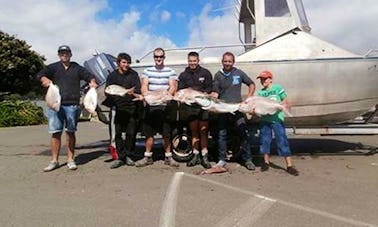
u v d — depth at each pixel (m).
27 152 9.89
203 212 4.74
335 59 8.09
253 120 7.70
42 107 25.62
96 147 10.57
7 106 23.25
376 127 8.27
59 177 6.69
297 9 8.80
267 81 6.99
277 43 8.47
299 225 4.27
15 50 34.44
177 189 5.80
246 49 8.68
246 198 5.32
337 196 5.41
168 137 7.50
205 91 7.13
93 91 7.23
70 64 7.17
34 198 5.42
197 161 7.56
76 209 4.90
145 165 7.51
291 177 6.57
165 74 7.21
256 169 7.21
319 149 9.69
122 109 7.29
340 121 8.61
